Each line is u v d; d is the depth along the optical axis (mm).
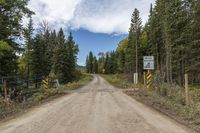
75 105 17031
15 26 31484
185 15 45875
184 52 45969
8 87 22422
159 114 13141
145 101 19172
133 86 37594
